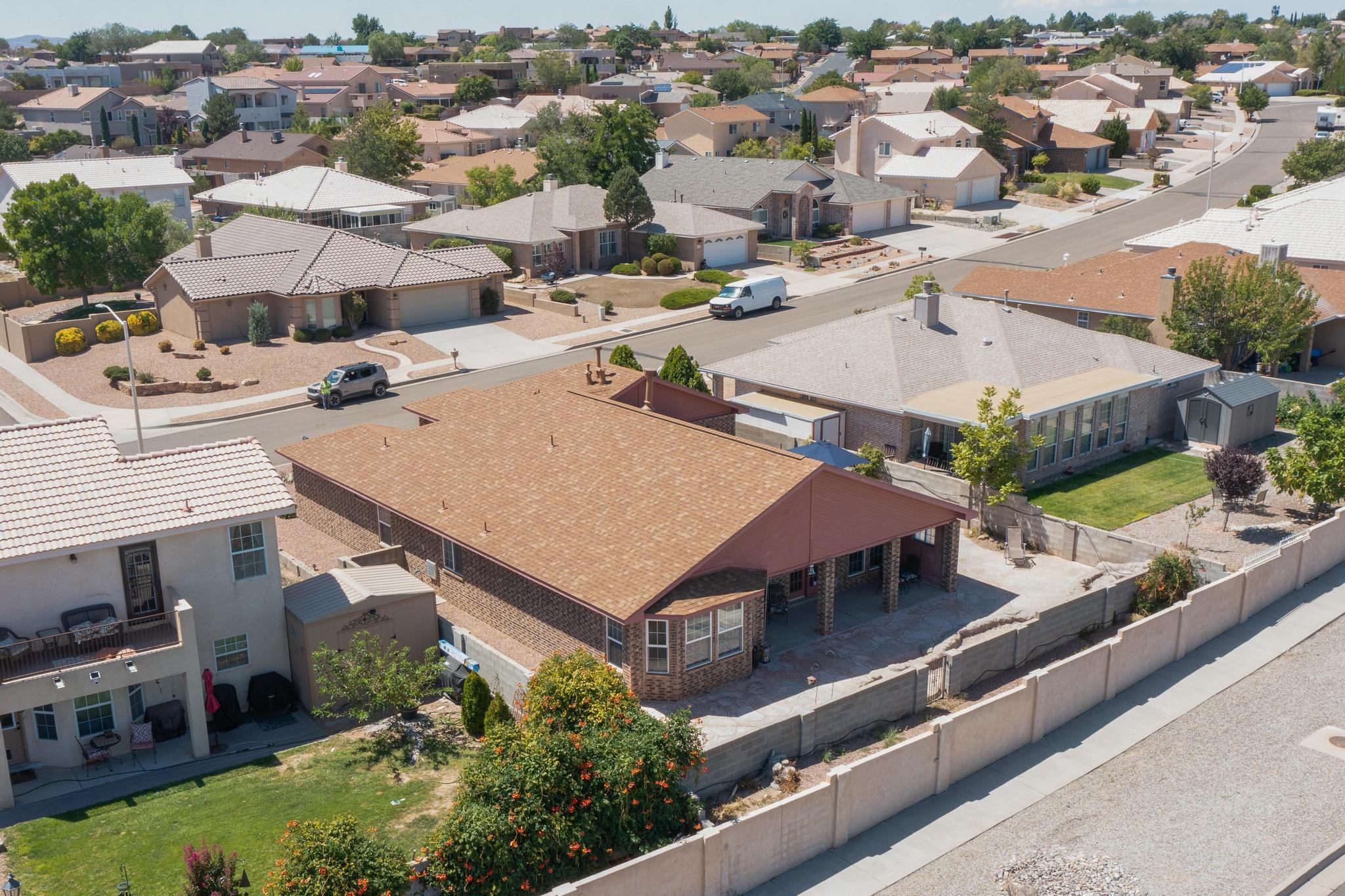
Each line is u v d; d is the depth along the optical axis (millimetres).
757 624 28859
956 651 27969
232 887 18406
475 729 26438
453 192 106562
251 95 165000
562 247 80250
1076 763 24156
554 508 31484
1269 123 145250
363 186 91188
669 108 166375
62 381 58312
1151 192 105000
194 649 25938
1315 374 55094
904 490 31359
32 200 70938
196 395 56062
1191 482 42156
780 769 23938
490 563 31438
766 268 81625
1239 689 27156
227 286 63812
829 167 114562
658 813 21047
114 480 27672
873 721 26141
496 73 194500
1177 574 31953
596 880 18219
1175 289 51906
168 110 164125
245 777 24938
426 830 22172
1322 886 19719
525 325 68125
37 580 25797
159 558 27188
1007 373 44250
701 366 58594
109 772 25453
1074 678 25750
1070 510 39625
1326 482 35750
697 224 81125
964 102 137250
